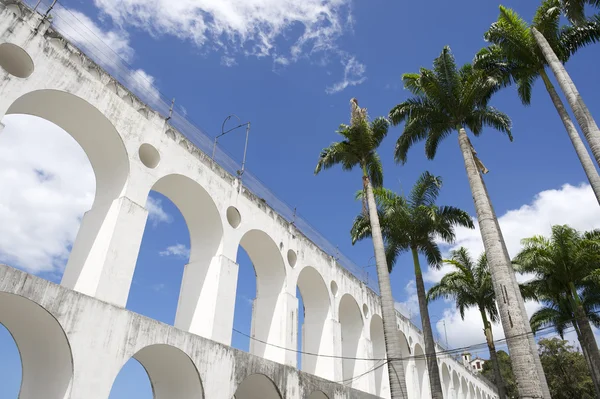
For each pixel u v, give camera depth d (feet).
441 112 59.82
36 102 38.88
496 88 60.23
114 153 43.80
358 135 64.69
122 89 44.75
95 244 40.37
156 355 41.37
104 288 37.17
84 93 40.34
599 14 52.06
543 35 54.95
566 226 79.87
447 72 59.36
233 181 57.31
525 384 40.06
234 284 51.26
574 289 79.00
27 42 36.63
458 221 74.08
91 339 33.58
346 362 75.66
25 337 34.45
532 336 60.59
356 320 79.15
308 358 67.67
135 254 40.93
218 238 52.49
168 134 49.08
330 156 65.82
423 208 71.61
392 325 53.52
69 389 31.27
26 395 33.17
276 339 57.36
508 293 44.50
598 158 44.32
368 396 67.97
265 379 49.52
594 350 75.51
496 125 61.77
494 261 46.62
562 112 51.80
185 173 49.52
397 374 50.44
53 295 31.83
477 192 51.62
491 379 196.03
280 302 60.03
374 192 70.95
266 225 61.11
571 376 142.00
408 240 73.36
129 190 42.34
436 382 62.90
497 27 55.67
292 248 65.67
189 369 41.27
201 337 42.39
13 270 29.63
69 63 39.78
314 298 72.23
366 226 73.61
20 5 37.06
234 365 44.75
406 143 63.21
